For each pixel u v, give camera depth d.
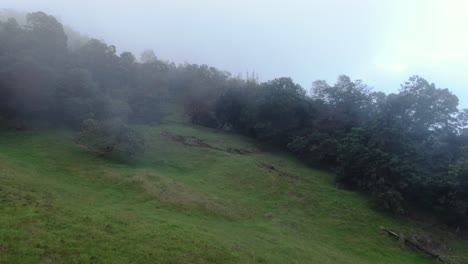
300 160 56.09
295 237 28.97
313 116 60.38
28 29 47.91
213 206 30.41
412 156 43.75
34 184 24.53
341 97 60.91
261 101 60.38
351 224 35.53
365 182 43.28
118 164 36.88
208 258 18.38
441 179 41.00
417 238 34.69
